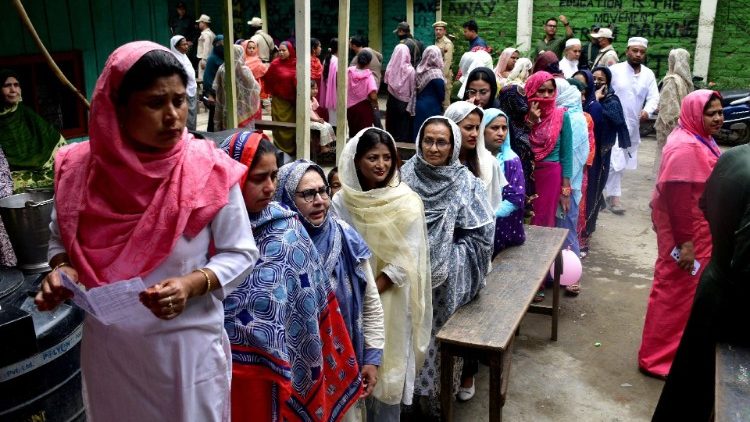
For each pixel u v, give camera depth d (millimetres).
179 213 1759
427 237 3271
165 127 1677
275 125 8664
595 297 5707
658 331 4379
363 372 2875
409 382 3270
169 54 1690
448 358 3314
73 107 6383
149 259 1763
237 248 1867
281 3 16250
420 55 9633
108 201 1766
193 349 1878
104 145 1688
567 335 5012
